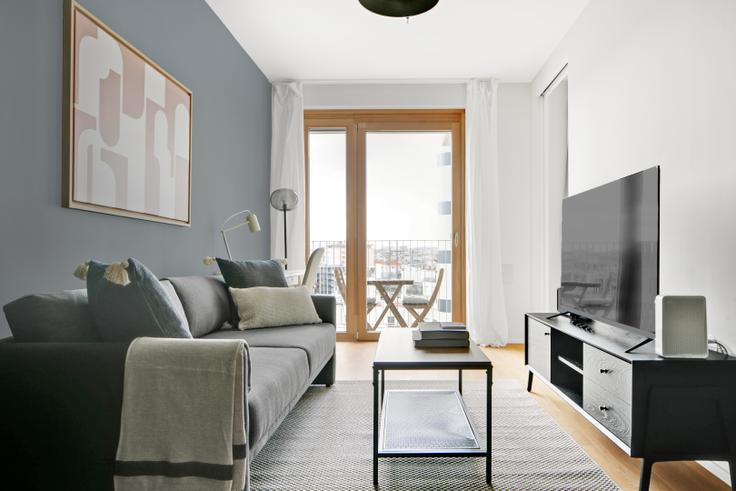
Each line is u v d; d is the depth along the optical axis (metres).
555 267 4.64
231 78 4.00
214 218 3.67
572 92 3.83
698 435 1.82
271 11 3.61
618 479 1.97
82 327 1.55
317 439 2.38
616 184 2.48
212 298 2.82
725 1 1.99
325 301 3.34
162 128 2.79
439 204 5.18
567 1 3.48
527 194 5.01
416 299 5.16
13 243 1.77
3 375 1.36
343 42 4.14
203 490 1.35
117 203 2.34
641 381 1.83
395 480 1.94
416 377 3.62
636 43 2.77
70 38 2.01
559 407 2.89
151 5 2.73
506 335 4.84
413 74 4.87
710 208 2.10
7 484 1.36
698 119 2.18
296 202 4.64
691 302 1.85
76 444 1.36
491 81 4.96
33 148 1.85
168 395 1.36
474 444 1.98
